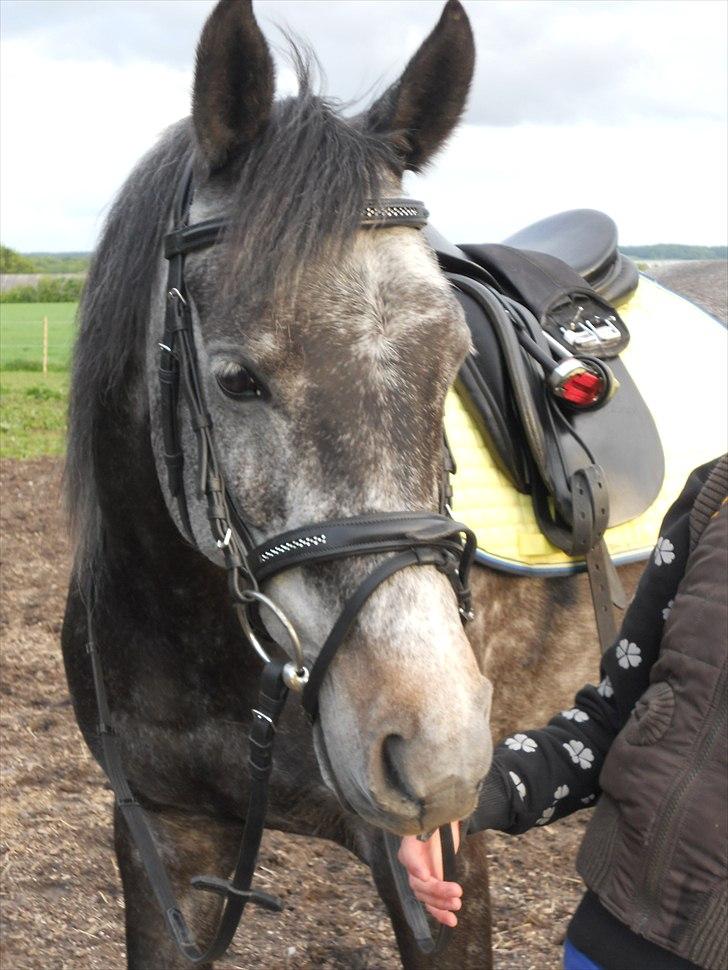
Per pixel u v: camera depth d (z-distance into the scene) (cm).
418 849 144
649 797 126
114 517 183
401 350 138
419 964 186
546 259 240
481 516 200
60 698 423
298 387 137
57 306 2967
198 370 151
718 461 135
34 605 531
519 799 144
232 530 148
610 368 226
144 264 169
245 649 177
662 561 139
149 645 185
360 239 143
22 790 349
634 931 126
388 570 135
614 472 219
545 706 220
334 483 136
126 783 188
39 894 295
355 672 134
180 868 200
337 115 159
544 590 214
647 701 131
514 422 209
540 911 288
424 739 126
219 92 150
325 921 286
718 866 121
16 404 1276
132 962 204
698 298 389
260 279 138
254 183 146
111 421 179
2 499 755
